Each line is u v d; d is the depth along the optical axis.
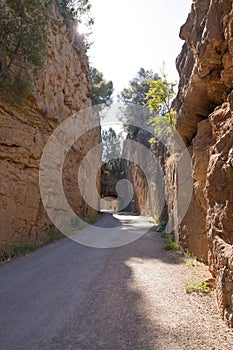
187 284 5.05
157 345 2.98
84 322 3.53
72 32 16.61
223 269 3.73
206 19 5.81
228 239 3.93
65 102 14.74
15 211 8.29
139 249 9.12
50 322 3.51
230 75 5.37
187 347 2.95
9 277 5.52
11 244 7.94
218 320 3.63
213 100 7.18
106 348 2.91
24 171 8.95
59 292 4.68
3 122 7.89
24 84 8.21
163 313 3.86
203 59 6.00
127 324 3.49
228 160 4.06
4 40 7.66
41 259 7.24
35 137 9.73
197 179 6.72
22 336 3.14
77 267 6.49
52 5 13.25
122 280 5.48
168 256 7.91
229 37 4.57
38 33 8.23
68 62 15.45
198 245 7.16
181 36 7.75
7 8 7.91
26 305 4.07
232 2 4.40
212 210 4.62
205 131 6.89
